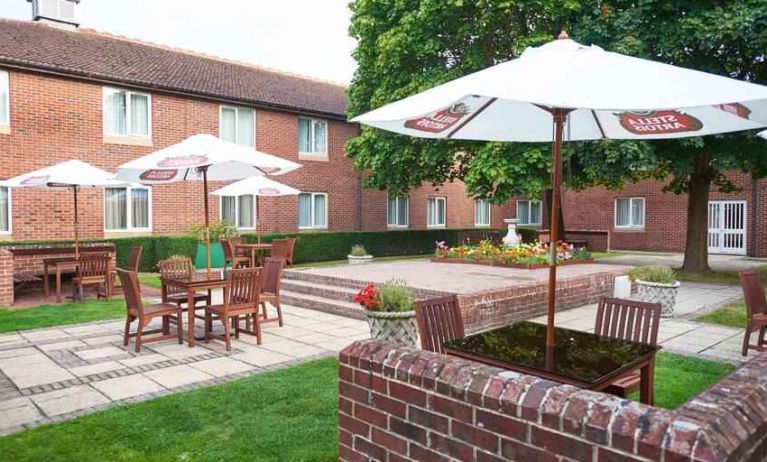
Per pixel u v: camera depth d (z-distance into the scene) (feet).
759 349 21.11
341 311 30.48
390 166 53.72
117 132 48.93
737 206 71.00
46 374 18.84
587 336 13.16
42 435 13.46
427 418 8.88
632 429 6.71
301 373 18.67
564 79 9.31
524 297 28.50
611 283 36.96
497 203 42.88
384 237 69.41
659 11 39.50
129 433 13.57
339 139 67.67
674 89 8.91
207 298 24.36
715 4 37.96
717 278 46.44
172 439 13.20
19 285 37.04
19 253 35.86
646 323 14.11
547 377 10.25
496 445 7.98
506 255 43.68
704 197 49.67
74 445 12.88
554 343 12.43
